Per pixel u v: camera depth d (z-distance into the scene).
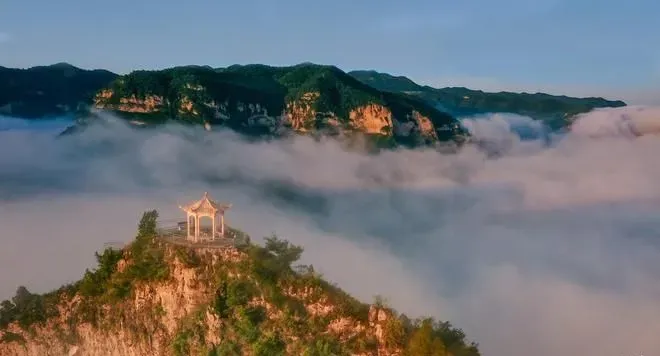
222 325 78.19
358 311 75.75
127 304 85.50
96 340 85.25
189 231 89.50
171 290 83.19
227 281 80.94
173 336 81.38
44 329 87.06
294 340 74.00
